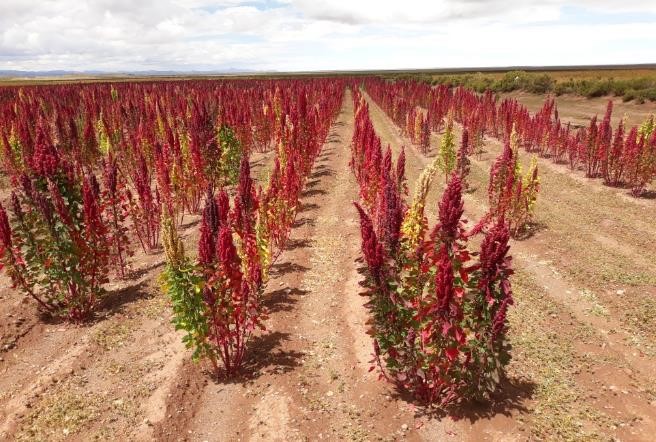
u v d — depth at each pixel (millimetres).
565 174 19891
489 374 5844
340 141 29766
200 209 15445
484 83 64438
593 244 12031
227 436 6066
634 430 5973
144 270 10992
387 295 5871
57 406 6508
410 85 63594
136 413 6355
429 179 8078
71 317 8672
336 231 13438
